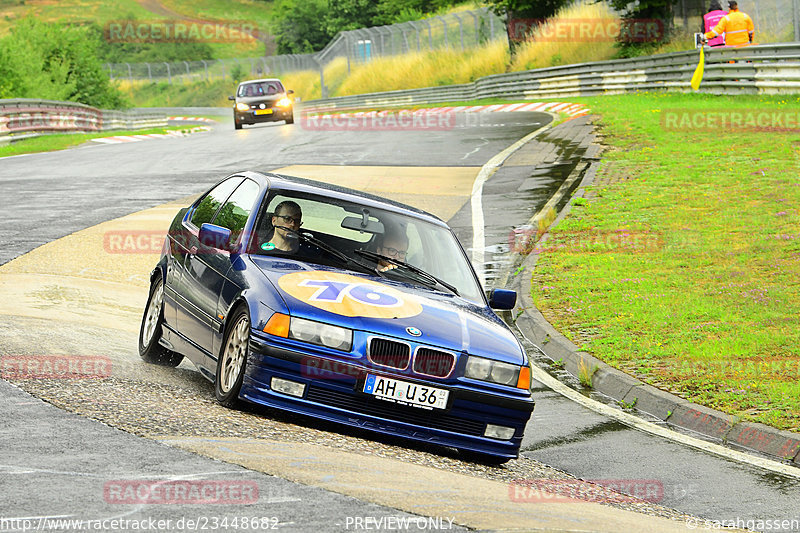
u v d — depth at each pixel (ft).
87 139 206.49
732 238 80.53
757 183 100.78
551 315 64.34
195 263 41.81
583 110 192.75
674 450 42.27
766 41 186.09
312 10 601.21
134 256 72.64
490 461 36.86
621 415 47.62
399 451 33.81
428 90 319.68
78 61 358.02
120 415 31.14
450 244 43.37
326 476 26.55
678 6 236.02
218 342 37.40
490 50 331.77
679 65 197.98
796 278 68.28
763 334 56.75
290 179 43.75
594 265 75.72
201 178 122.83
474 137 161.17
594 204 97.45
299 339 33.94
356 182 115.24
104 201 102.01
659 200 96.58
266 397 33.94
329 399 34.01
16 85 285.02
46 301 54.80
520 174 118.62
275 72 538.88
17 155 163.02
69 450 26.61
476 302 40.55
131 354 45.52
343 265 39.63
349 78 400.67
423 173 122.21
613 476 38.09
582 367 53.67
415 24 378.53
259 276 36.70
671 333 58.59
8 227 83.25
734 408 46.26
